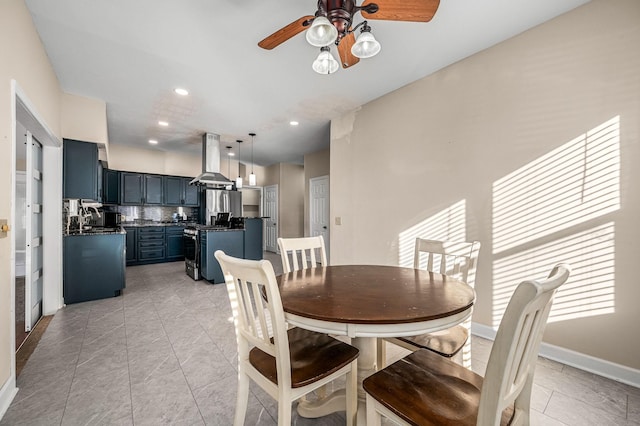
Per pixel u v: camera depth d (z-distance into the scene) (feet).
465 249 6.03
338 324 3.44
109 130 15.21
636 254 5.73
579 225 6.39
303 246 7.23
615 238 5.96
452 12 6.36
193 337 7.98
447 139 8.77
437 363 3.94
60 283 10.08
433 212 9.16
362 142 11.70
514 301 2.36
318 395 5.22
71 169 10.39
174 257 20.18
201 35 7.13
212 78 9.37
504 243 7.56
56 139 9.28
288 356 3.53
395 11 4.69
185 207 22.77
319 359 4.13
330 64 5.79
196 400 5.32
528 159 7.11
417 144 9.63
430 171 9.24
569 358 6.54
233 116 13.03
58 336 7.99
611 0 5.92
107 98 10.93
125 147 19.20
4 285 5.19
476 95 8.06
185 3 6.04
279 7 6.13
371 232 11.30
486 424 2.53
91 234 11.12
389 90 10.37
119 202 18.44
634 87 5.71
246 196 27.78
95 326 8.70
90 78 9.36
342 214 12.63
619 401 5.29
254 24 6.71
